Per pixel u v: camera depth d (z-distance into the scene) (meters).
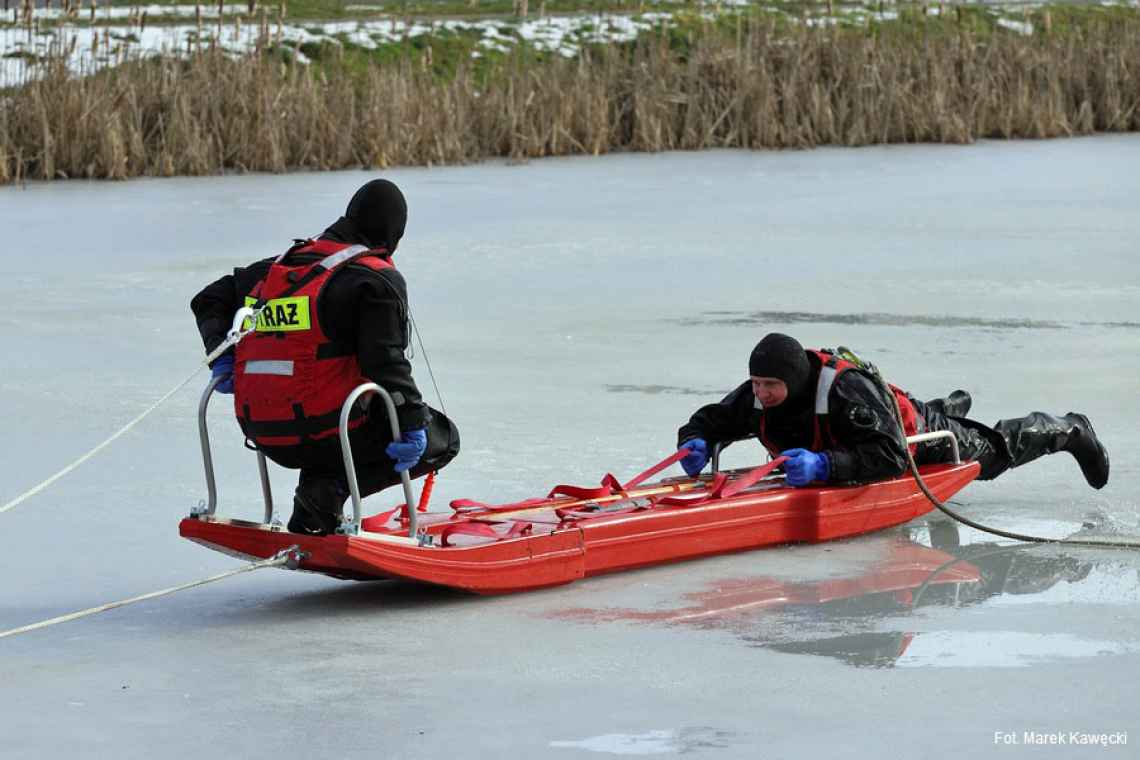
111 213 39.06
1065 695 9.82
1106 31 66.62
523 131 55.03
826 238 34.19
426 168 51.28
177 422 18.52
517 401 19.20
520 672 10.39
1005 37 65.50
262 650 10.95
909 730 9.23
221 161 50.22
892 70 59.88
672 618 11.59
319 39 62.56
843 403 13.60
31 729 9.41
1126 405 18.59
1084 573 12.75
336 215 38.44
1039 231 34.81
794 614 11.66
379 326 11.22
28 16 50.38
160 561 13.28
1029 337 23.02
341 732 9.30
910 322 24.36
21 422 18.34
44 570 12.98
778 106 59.31
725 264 30.77
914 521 14.59
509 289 27.97
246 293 12.11
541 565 12.27
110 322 25.05
